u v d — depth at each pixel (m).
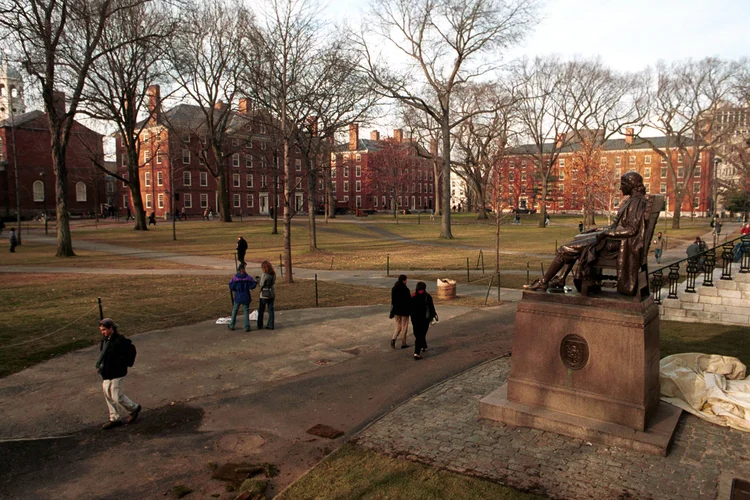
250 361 10.70
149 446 7.00
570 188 58.12
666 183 90.56
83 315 14.49
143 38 28.16
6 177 66.25
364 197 99.00
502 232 51.84
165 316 14.77
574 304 7.05
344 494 5.53
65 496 5.79
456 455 6.36
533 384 7.32
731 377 8.10
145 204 72.31
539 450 6.43
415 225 59.03
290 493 5.61
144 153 71.06
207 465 6.47
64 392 8.90
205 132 58.16
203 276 23.16
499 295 17.94
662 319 13.64
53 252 32.59
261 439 7.17
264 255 32.31
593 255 6.91
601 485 5.59
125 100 45.69
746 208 70.12
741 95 43.78
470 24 40.06
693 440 6.59
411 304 10.85
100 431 7.46
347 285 20.95
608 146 99.00
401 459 6.30
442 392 8.67
